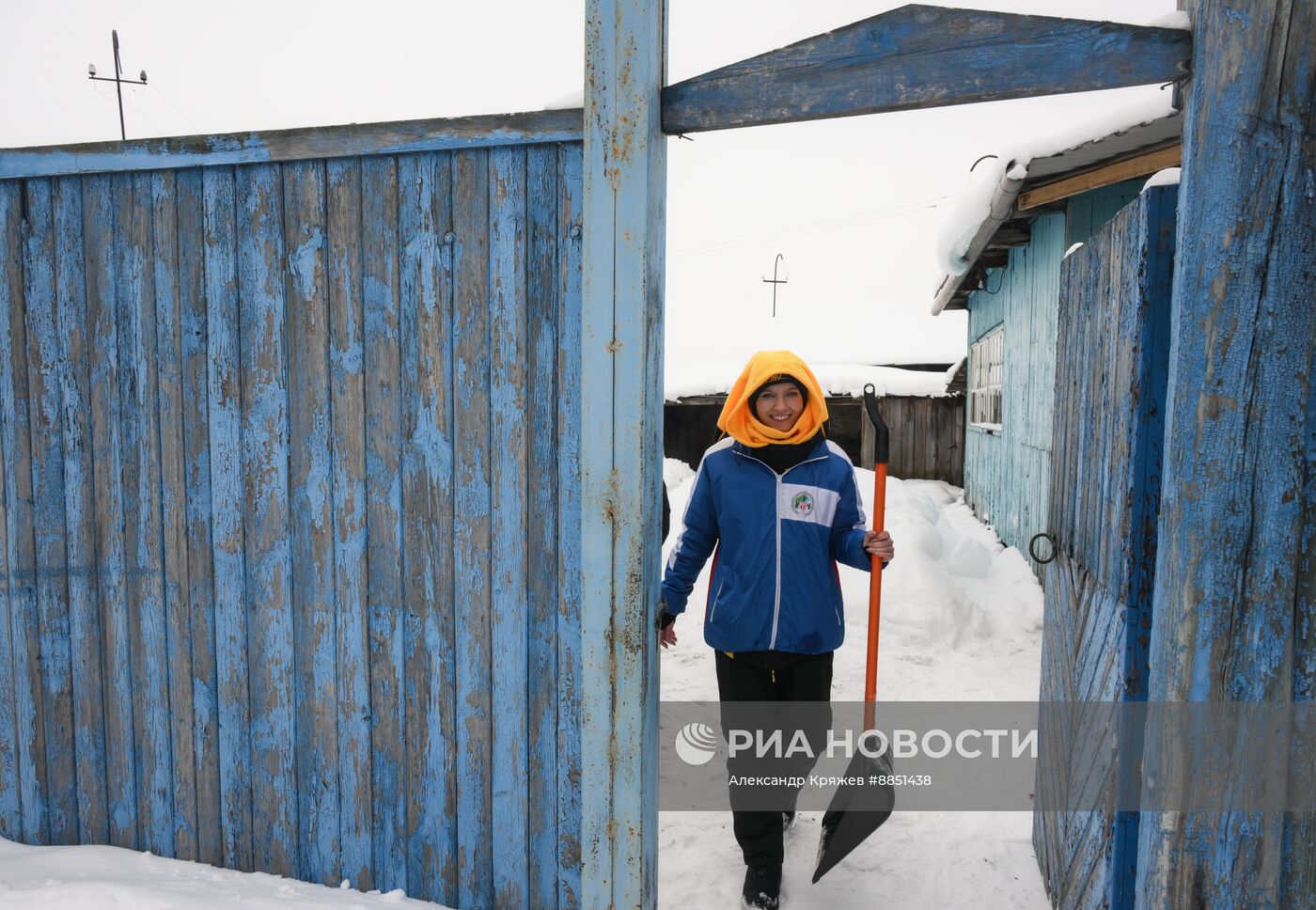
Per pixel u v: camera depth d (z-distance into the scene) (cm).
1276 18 131
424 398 189
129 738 217
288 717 205
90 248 206
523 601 186
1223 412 138
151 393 206
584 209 165
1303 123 132
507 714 190
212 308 200
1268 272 135
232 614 206
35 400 213
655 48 162
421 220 185
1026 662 415
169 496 208
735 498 214
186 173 198
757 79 160
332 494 197
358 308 191
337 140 185
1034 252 631
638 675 171
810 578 212
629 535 168
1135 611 158
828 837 211
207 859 215
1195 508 141
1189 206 138
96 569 215
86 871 207
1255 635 140
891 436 1230
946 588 468
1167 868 146
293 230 193
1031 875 234
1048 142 429
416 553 193
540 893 192
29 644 221
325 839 206
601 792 175
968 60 148
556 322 179
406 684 196
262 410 199
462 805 195
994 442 808
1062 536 228
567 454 180
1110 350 178
